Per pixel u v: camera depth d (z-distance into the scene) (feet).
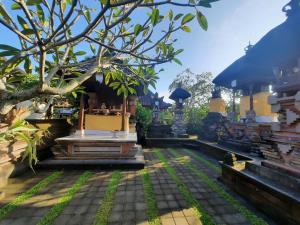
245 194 13.71
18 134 9.59
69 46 8.16
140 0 4.49
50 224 9.93
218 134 36.78
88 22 7.38
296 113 11.51
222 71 33.45
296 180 10.76
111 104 31.94
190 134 52.65
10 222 10.09
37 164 20.13
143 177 18.37
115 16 8.46
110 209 11.61
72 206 11.97
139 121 44.06
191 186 15.99
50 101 10.03
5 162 16.08
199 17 4.44
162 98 79.61
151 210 11.51
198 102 102.47
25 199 12.94
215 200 13.23
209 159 27.96
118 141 22.41
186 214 10.99
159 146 40.47
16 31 4.72
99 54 7.57
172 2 4.48
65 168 20.40
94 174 19.08
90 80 26.14
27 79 11.30
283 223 10.38
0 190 14.55
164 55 6.81
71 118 34.50
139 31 5.82
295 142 11.54
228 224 10.28
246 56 14.26
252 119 29.91
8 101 5.19
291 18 11.09
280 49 12.12
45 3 5.89
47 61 8.46
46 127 23.58
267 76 28.53
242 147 26.05
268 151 13.78
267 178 12.91
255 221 10.61
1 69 5.51
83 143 22.26
